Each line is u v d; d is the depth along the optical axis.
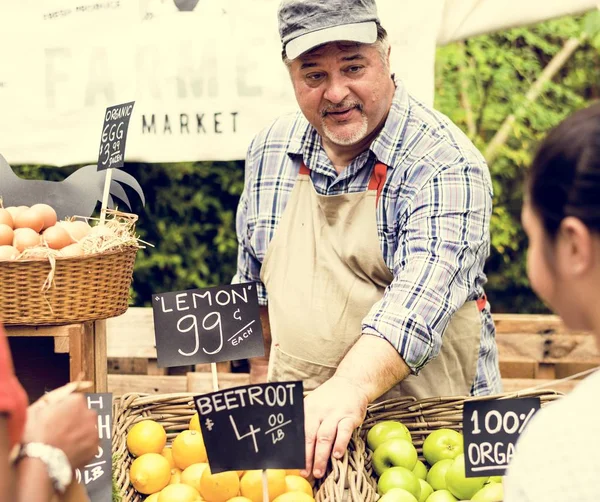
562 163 0.93
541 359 3.15
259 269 2.49
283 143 2.39
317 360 2.25
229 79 3.15
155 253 4.02
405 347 1.87
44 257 2.02
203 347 1.92
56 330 2.10
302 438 1.58
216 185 3.97
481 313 2.31
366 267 2.21
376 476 1.85
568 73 4.20
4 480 0.98
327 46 2.05
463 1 3.00
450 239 2.03
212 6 3.13
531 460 0.93
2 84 3.28
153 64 3.18
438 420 1.93
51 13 3.23
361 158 2.22
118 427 1.91
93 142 3.27
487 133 4.20
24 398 1.03
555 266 0.96
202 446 1.84
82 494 1.20
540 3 2.95
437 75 4.13
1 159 2.48
